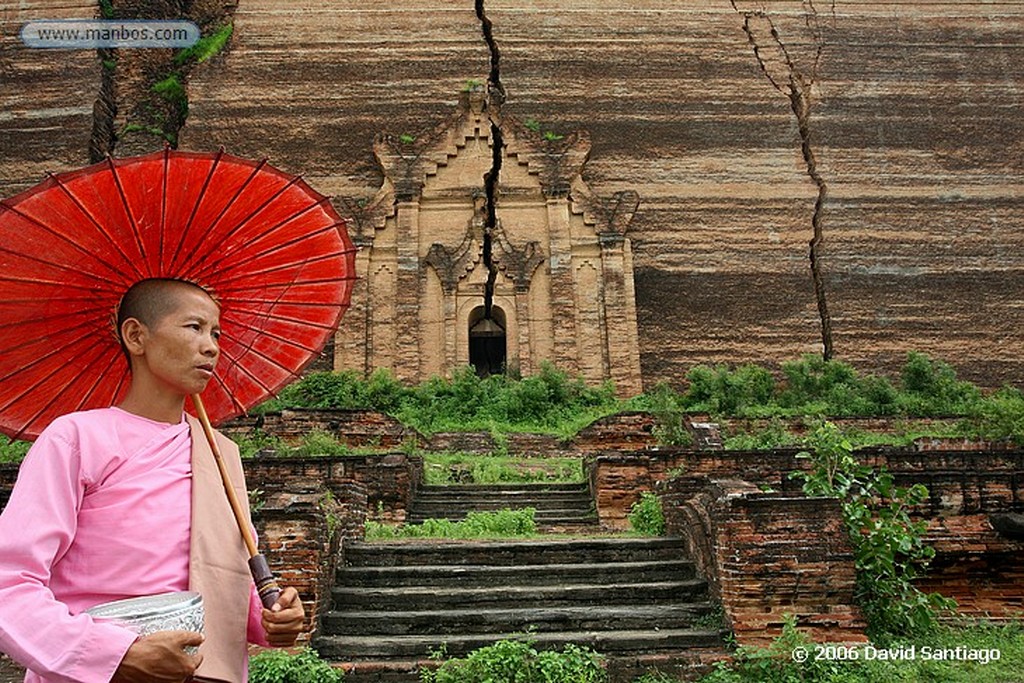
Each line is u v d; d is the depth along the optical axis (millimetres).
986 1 35312
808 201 32344
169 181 2912
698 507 9031
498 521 12430
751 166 32719
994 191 32938
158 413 2930
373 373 28109
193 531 2721
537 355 28828
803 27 34719
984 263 32000
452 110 32625
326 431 19469
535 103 32875
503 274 29391
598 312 29469
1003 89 34344
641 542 9570
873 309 31234
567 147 30906
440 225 30031
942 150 33375
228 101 32500
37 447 2613
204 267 3170
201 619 2521
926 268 31828
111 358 3180
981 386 30625
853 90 33938
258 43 33281
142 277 3059
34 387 3113
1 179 30766
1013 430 18172
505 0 34125
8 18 32500
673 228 31672
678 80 33625
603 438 21109
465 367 26500
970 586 9578
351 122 32375
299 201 3178
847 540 7977
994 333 31234
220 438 3105
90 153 30812
